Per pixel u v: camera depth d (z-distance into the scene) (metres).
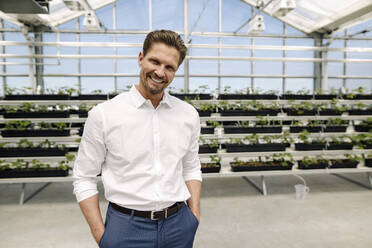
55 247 2.17
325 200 3.17
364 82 7.62
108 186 0.89
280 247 2.16
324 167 3.45
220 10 7.40
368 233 2.38
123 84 7.27
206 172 3.34
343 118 3.63
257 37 7.40
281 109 3.71
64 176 3.14
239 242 2.24
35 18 5.90
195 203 1.05
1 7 3.43
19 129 3.17
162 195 0.88
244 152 3.45
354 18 5.53
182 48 0.84
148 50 0.83
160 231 0.89
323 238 2.30
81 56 5.28
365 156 3.89
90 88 7.20
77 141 3.22
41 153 3.15
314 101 3.64
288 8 3.96
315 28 6.90
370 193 3.41
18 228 2.48
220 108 3.64
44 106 3.47
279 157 3.45
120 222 0.88
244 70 7.56
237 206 3.01
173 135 0.92
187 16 5.94
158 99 0.91
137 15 7.36
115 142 0.86
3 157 3.13
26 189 3.57
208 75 7.36
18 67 6.87
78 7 4.48
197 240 2.28
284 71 7.59
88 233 2.40
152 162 0.88
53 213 2.83
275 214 2.79
